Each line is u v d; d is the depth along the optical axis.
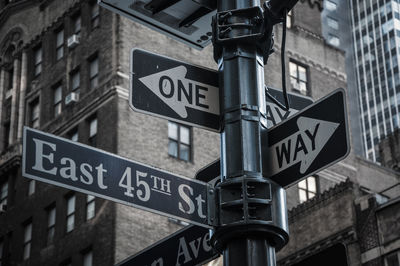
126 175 7.96
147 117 49.88
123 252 45.09
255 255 7.34
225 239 7.52
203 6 8.92
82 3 56.06
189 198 7.85
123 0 8.96
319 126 7.85
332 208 38.31
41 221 51.66
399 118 149.75
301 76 60.19
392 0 159.75
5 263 52.81
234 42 8.18
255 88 8.04
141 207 7.85
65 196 50.75
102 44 52.75
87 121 51.19
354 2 164.00
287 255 39.09
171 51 52.97
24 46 59.56
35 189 53.56
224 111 8.02
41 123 54.97
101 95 50.78
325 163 7.66
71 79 54.44
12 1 62.19
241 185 7.59
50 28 58.16
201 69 8.51
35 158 7.61
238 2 8.42
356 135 151.62
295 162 7.82
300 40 61.50
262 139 7.92
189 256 8.88
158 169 8.09
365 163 59.06
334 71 62.19
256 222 7.42
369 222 36.62
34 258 50.66
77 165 7.80
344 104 7.80
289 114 9.45
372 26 160.00
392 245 35.38
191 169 49.75
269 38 8.30
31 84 57.75
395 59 154.88
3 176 56.59
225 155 7.82
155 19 9.20
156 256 9.20
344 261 7.54
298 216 39.59
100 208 47.41
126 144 48.22
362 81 158.00
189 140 50.78
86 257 47.09
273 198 7.59
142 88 8.25
